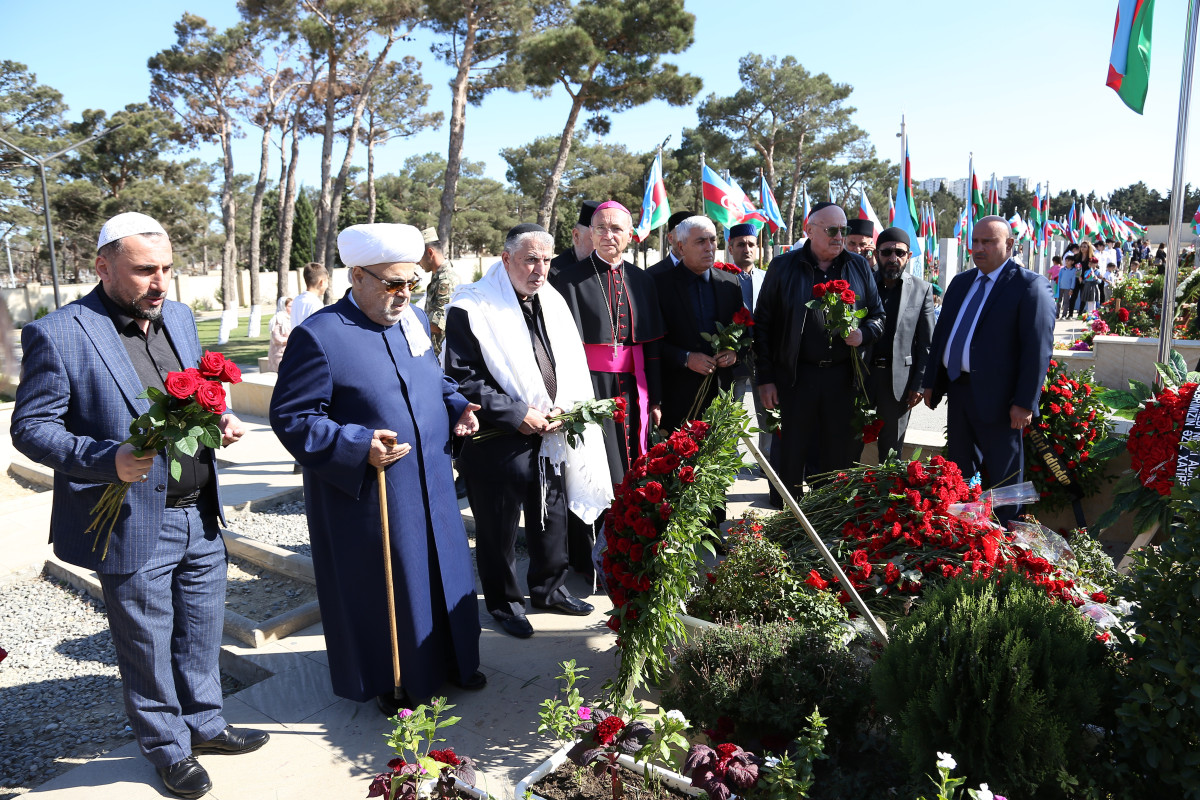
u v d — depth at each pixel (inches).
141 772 124.2
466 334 161.3
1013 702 88.3
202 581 123.9
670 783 102.3
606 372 184.1
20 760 134.9
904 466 154.8
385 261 128.0
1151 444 139.1
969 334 186.5
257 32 1390.3
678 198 1905.8
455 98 879.1
